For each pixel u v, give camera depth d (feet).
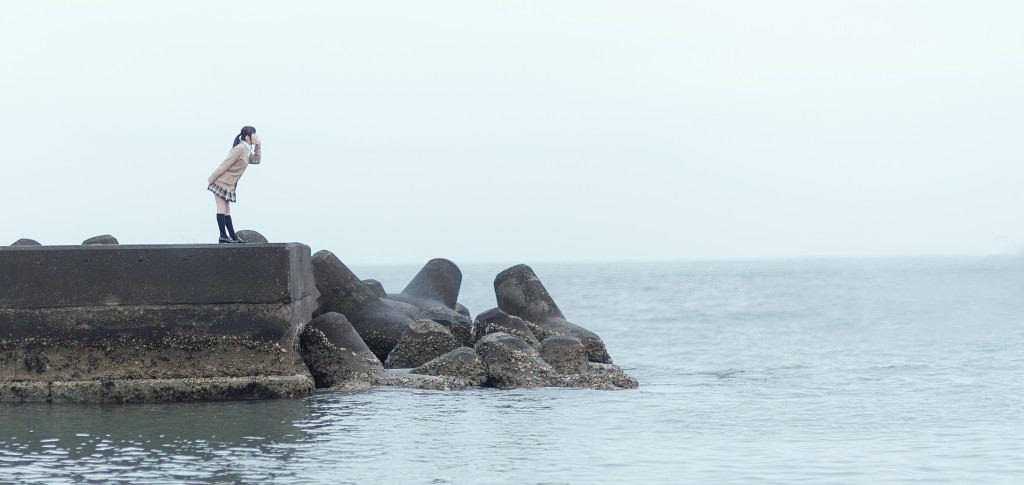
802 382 118.62
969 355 158.40
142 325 91.50
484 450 70.23
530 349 110.93
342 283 122.11
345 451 69.26
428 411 87.97
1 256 90.12
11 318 90.17
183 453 68.08
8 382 90.17
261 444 71.46
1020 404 97.09
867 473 63.77
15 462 65.10
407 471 63.16
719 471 64.03
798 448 72.33
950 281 570.46
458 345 117.91
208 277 92.53
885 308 310.24
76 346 90.68
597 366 114.32
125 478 60.75
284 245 94.17
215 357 92.73
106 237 119.34
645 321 261.44
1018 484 60.85
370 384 102.99
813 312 296.30
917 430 80.94
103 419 81.76
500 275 142.41
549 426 80.84
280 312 93.76
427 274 155.43
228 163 99.14
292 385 94.17
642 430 79.61
